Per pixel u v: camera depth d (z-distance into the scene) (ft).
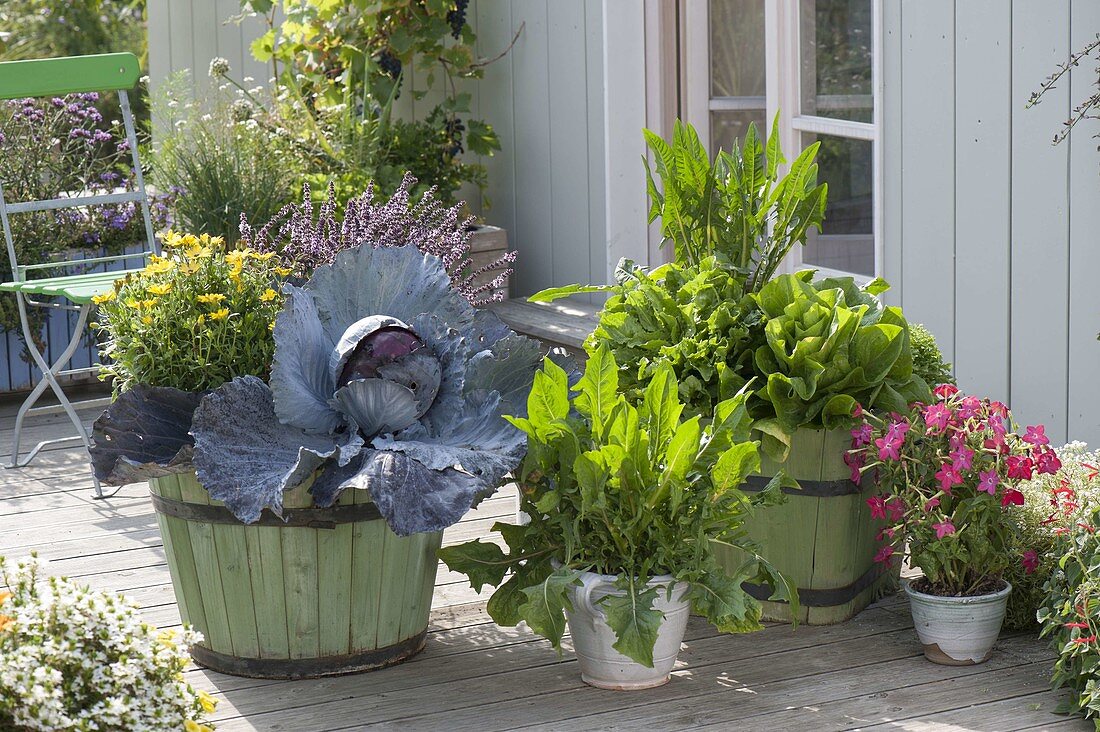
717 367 10.78
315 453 9.27
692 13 17.94
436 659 10.56
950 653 10.19
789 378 10.52
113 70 16.57
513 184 21.43
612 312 11.69
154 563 12.82
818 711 9.52
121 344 10.24
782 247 12.09
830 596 11.00
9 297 18.47
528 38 20.52
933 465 10.22
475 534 13.41
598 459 9.39
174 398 9.98
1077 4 12.15
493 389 10.58
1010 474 10.04
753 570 9.84
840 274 15.79
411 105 22.62
